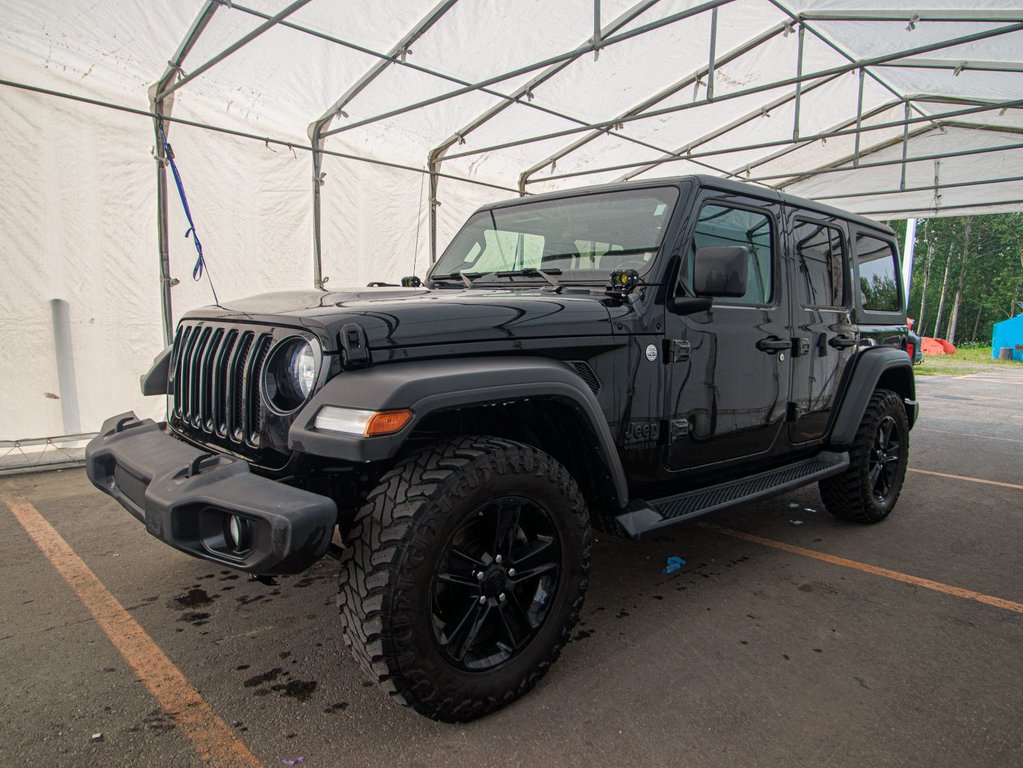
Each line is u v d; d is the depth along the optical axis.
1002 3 5.68
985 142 9.97
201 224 5.98
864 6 6.08
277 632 2.54
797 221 3.33
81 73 5.19
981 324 45.38
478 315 2.08
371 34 5.50
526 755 1.83
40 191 5.06
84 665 2.29
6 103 4.86
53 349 5.22
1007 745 1.89
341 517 2.28
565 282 2.74
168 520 1.75
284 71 5.84
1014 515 4.25
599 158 9.17
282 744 1.87
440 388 1.80
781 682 2.22
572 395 2.10
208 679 2.21
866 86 8.40
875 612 2.78
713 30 5.85
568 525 2.12
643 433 2.51
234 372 2.14
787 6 6.15
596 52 5.35
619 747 1.86
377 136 7.27
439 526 1.80
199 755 1.82
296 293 2.55
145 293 5.66
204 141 5.94
